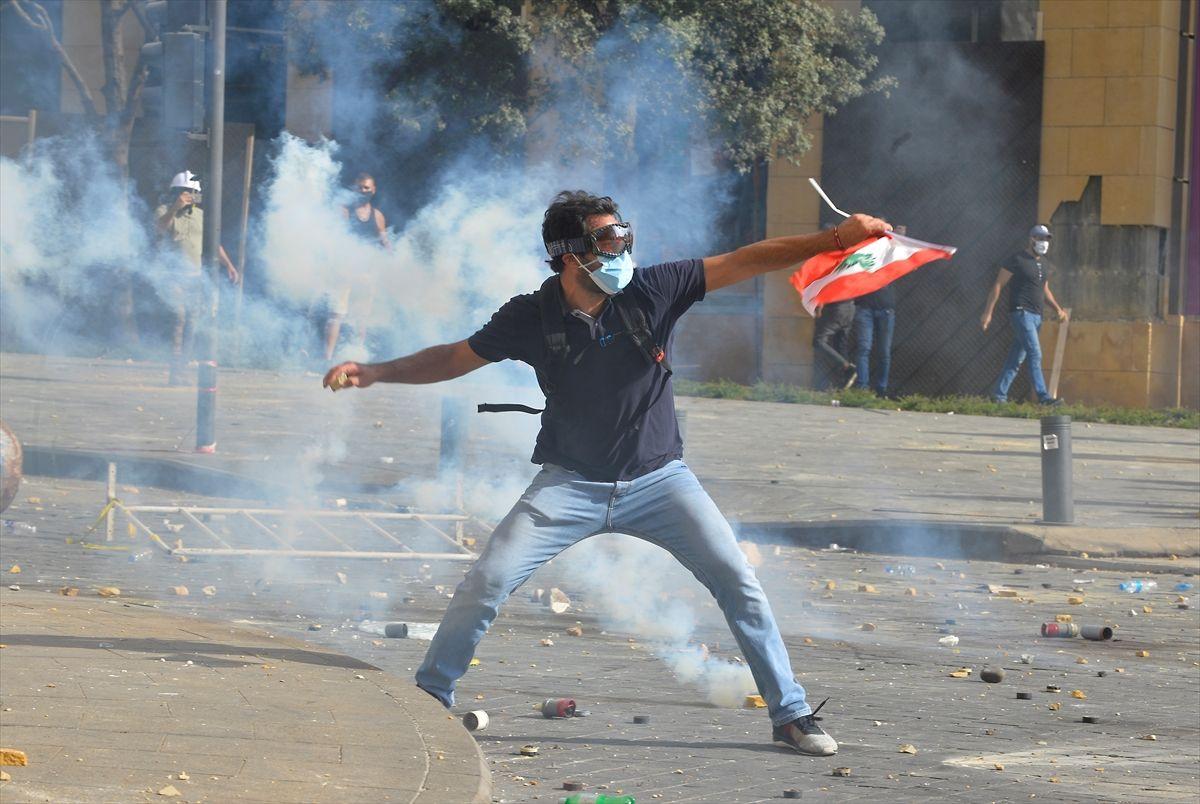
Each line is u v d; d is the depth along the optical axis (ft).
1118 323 102.58
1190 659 35.09
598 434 24.27
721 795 22.66
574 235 23.49
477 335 24.32
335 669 26.35
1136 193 102.63
